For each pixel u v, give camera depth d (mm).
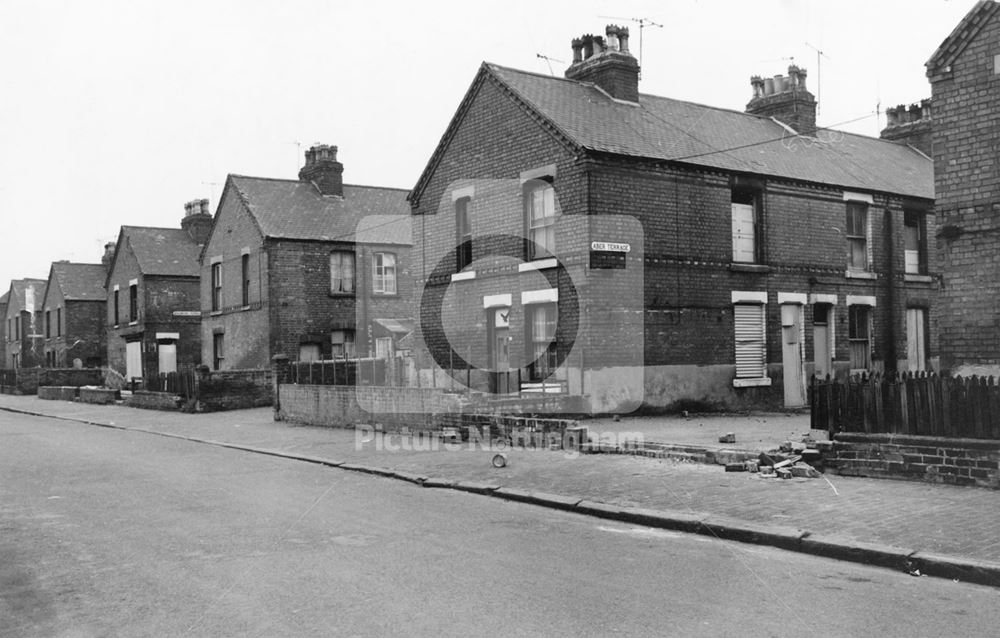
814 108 24500
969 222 12055
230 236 32594
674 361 18719
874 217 22703
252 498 11000
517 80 20000
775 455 11359
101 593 6648
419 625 5695
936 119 12453
